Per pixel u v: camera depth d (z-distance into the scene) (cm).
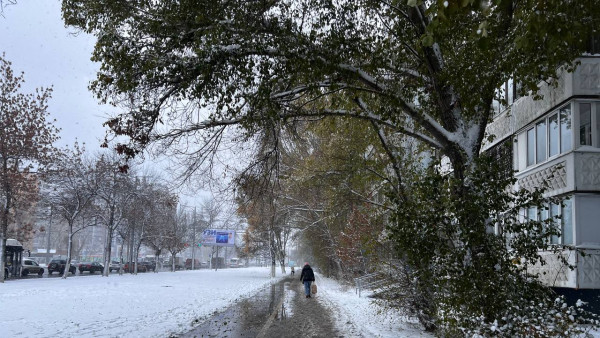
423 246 809
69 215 3762
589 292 1395
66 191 3656
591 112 1327
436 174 850
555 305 755
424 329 1174
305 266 2295
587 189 1302
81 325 1214
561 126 1384
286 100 1101
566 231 1337
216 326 1277
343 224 2420
